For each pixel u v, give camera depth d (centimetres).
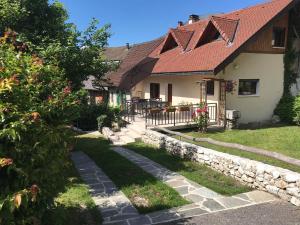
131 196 752
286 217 608
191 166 1005
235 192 752
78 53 1087
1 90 385
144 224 602
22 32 1028
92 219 624
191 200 710
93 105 2141
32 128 412
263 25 1670
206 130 1641
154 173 938
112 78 2711
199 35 2178
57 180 485
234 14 2145
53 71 555
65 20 1223
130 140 1548
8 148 394
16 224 389
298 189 662
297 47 1966
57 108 500
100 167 1028
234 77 1770
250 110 1842
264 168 752
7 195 373
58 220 480
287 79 1945
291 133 1529
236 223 588
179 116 1823
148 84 2561
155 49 2755
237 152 1179
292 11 1864
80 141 1582
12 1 1058
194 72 1734
